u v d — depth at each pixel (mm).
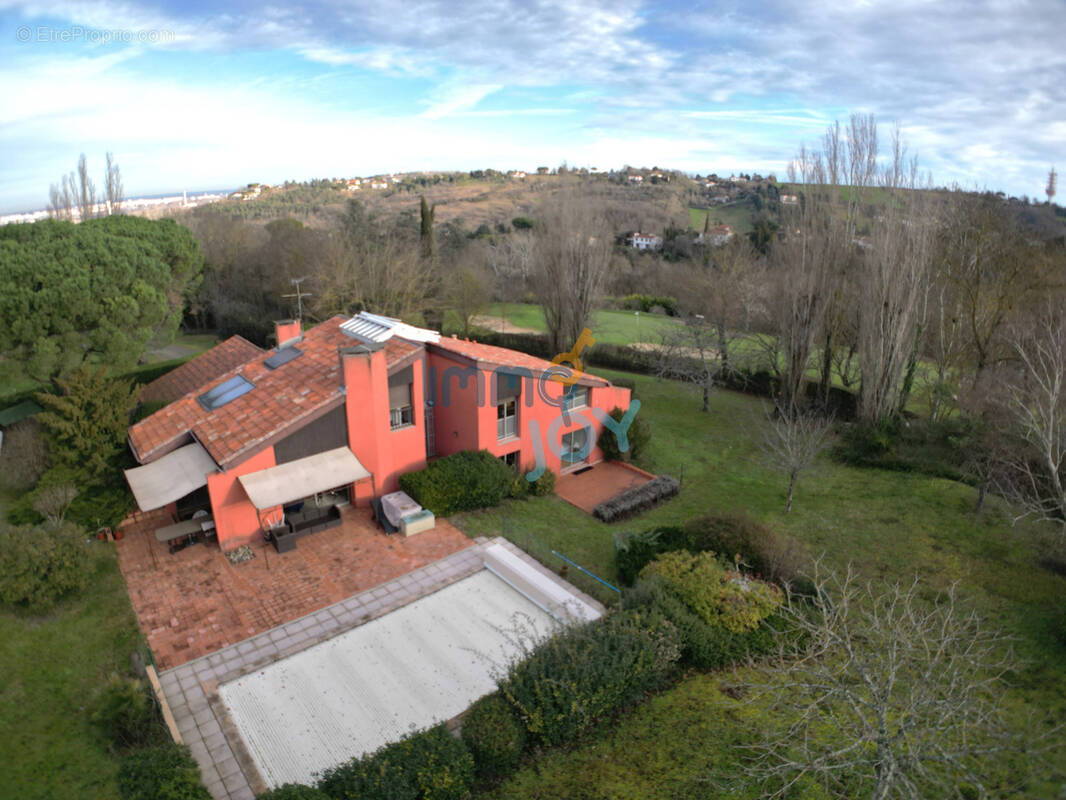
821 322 35594
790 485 25438
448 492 22781
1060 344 24781
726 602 16781
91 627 17125
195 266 39844
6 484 24375
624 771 12680
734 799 11852
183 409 23828
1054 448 22688
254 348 31531
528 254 73750
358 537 21656
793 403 35094
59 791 12594
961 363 35344
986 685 12492
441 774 11586
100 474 22219
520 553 20906
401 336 24641
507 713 13109
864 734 10094
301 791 10680
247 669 15664
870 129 33000
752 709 14203
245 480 20203
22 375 29625
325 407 21484
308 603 18188
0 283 26797
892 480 28266
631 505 24922
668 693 15023
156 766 11672
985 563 21172
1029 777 10922
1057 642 16844
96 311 29250
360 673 15586
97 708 14305
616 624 15328
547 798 12047
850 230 34188
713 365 40406
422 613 17875
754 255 54031
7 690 15023
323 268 50594
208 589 18750
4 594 16953
